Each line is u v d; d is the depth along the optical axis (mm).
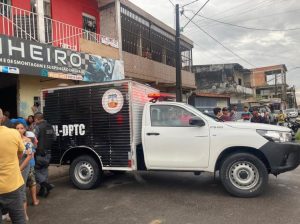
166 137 7344
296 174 9125
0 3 10844
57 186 8492
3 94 12414
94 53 14203
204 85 42906
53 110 8391
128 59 16797
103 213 6125
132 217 5824
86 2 15875
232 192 6875
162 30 21188
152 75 19141
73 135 8133
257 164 6758
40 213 6285
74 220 5820
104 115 7844
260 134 6875
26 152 5457
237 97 44562
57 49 11789
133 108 7664
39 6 12211
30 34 11734
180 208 6227
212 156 7070
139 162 7660
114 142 7730
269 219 5461
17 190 4078
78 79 12734
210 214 5812
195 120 7145
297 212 5785
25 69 10523
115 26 16312
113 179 9047
